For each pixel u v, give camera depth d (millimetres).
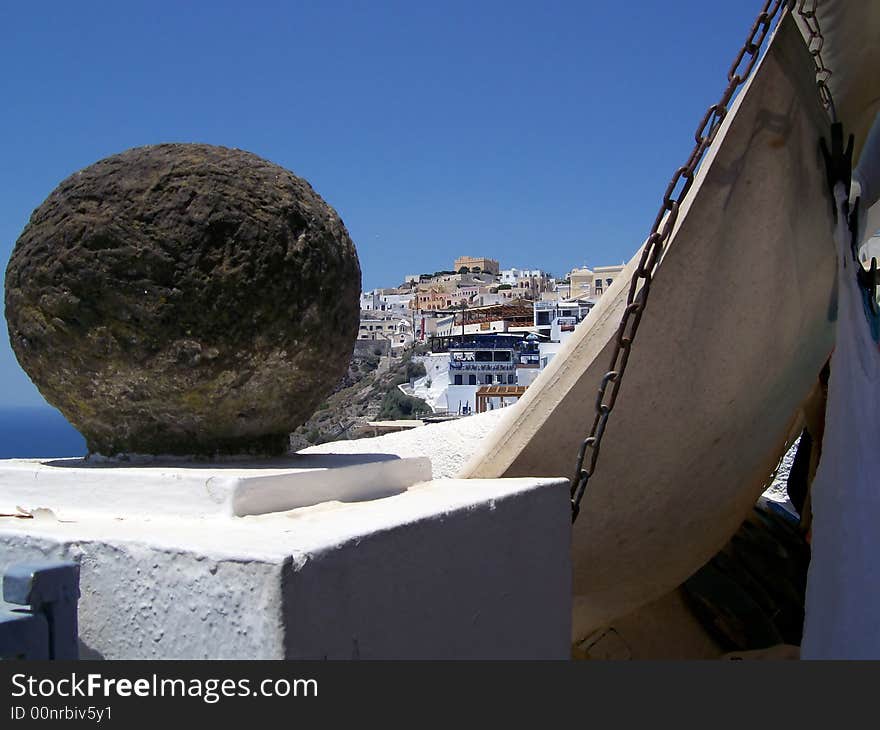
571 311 65812
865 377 4367
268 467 2955
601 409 3822
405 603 2523
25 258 2980
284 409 3180
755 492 5629
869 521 4258
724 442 4750
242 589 2100
